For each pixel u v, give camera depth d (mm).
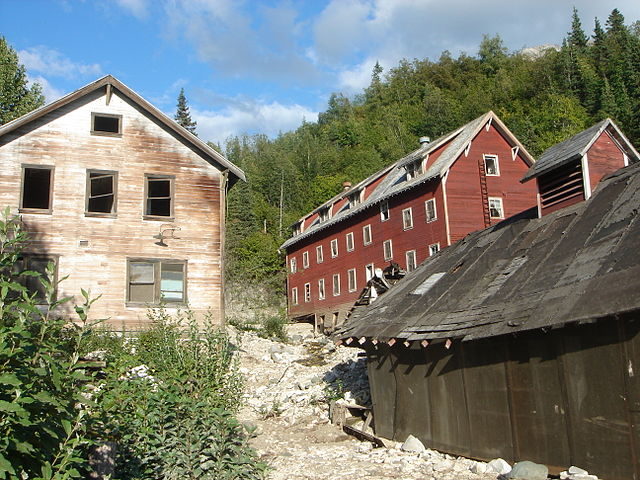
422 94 117000
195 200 23953
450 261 16828
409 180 40062
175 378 11844
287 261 56562
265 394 19250
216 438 8281
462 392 12062
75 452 5410
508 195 37969
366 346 16219
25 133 22328
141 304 22328
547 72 95375
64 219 22141
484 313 11688
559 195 14883
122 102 23703
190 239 23562
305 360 25391
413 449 12984
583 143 14344
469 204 36750
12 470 4430
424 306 14367
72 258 21938
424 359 13438
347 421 16344
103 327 19922
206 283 23438
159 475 7945
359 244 44781
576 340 9281
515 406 10555
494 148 38281
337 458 12508
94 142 23047
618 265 9469
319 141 108438
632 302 8172
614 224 11148
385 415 15055
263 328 34656
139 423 8469
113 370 10078
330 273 48781
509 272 12984
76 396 5488
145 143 23688
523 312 10430
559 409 9578
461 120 95188
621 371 8477
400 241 40031
